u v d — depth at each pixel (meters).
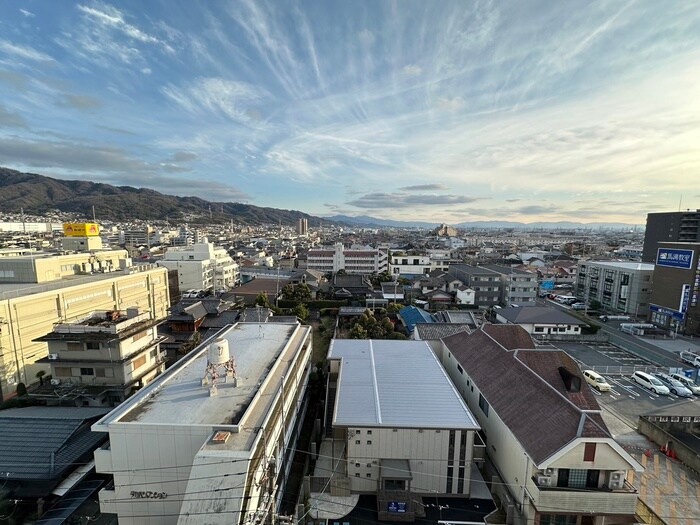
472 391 27.06
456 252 142.00
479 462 23.34
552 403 19.80
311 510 19.31
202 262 77.06
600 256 130.00
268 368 23.27
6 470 18.75
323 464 23.03
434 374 26.59
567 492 16.78
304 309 57.03
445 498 20.39
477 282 66.69
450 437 20.16
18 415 23.67
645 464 22.92
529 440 18.39
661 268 54.81
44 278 40.69
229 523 13.10
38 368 32.81
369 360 29.34
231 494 13.53
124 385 27.03
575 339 48.03
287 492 20.67
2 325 29.62
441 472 20.34
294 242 182.00
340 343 33.91
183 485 16.19
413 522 18.59
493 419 22.67
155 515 16.50
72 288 37.03
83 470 20.28
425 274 87.12
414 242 185.50
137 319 30.36
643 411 29.67
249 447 14.88
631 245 166.75
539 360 25.88
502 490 20.22
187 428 16.03
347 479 20.55
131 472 16.41
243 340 29.30
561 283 88.19
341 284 72.31
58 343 27.27
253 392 19.73
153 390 19.88
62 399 25.55
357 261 100.44
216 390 19.73
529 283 63.91
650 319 56.81
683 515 18.83
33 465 18.98
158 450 16.22
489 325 34.06
